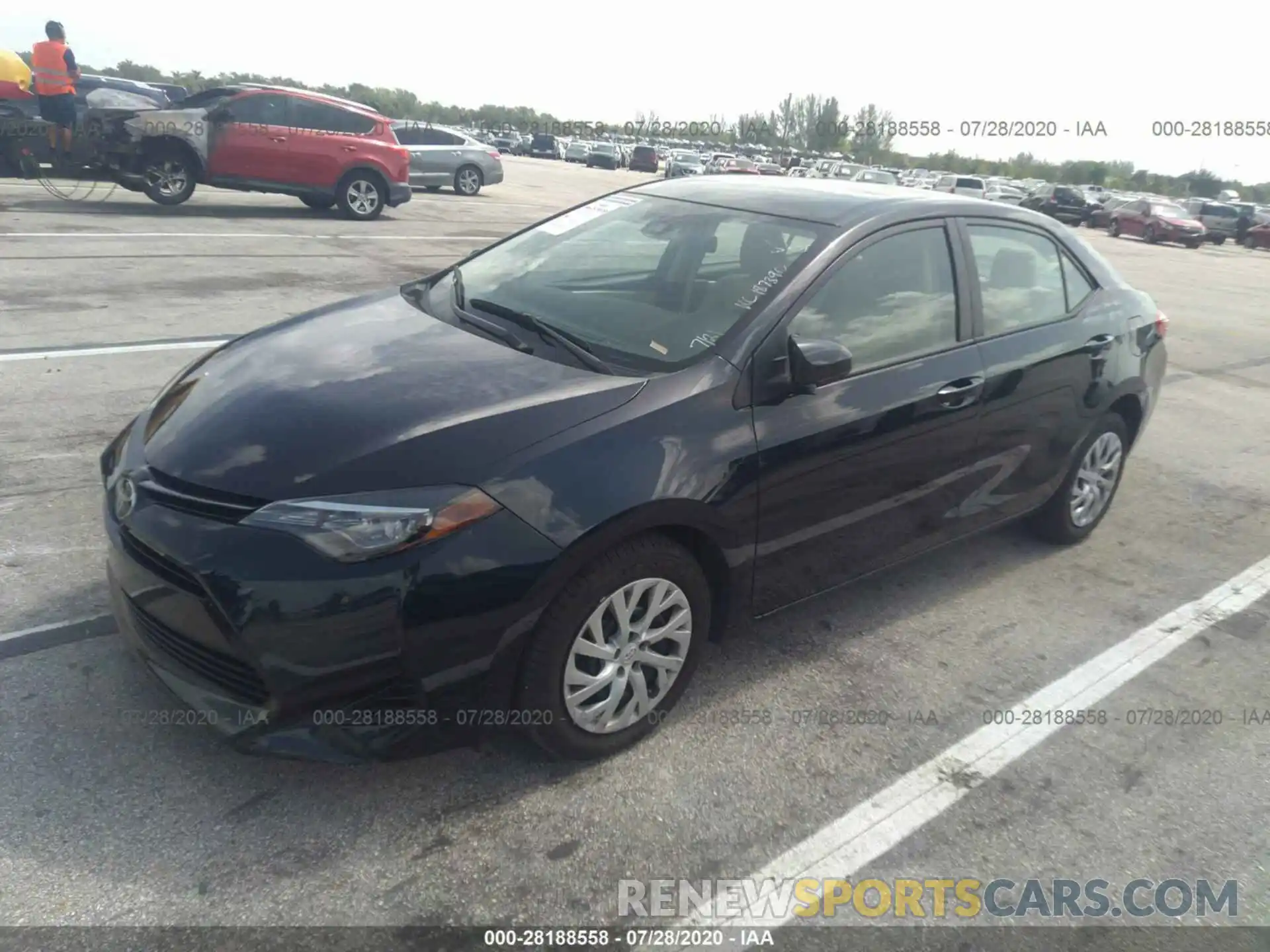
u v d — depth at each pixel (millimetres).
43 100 12523
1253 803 2959
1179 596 4281
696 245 3539
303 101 13781
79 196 14055
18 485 4262
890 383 3369
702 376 2936
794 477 3068
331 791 2648
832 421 3154
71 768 2627
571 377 2895
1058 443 4230
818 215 3527
